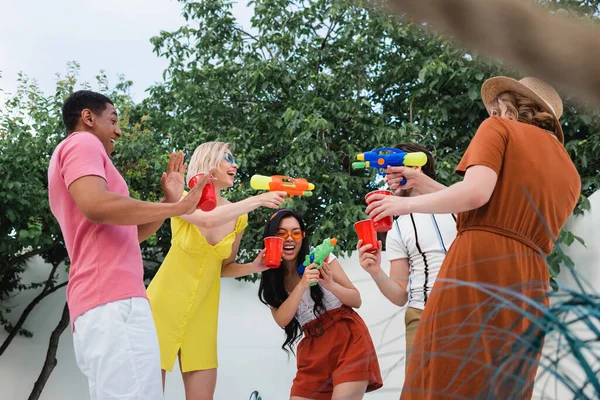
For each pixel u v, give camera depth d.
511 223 1.87
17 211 5.16
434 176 3.42
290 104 7.65
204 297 3.24
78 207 2.28
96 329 2.20
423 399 1.66
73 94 2.56
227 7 8.73
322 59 8.06
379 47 7.61
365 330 3.44
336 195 6.77
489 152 1.89
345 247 6.27
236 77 8.04
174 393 5.03
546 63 0.25
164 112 8.55
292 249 3.64
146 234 2.73
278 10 8.15
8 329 5.25
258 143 7.64
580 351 0.54
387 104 8.02
